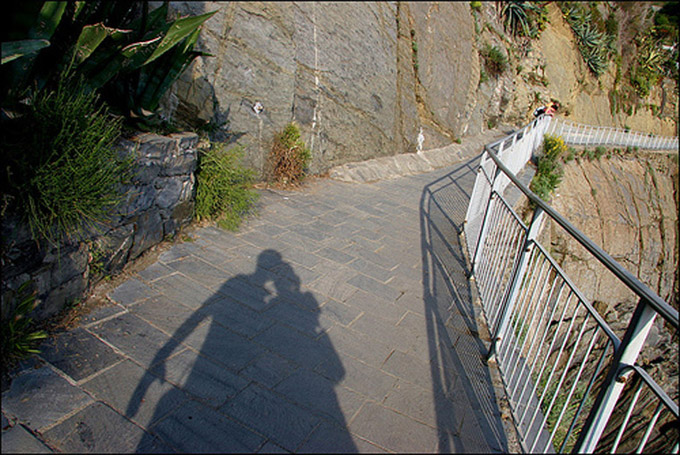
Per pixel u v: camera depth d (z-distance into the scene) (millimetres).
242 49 6156
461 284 4730
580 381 7918
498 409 2908
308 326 3389
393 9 11305
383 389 2846
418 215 6992
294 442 2285
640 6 35562
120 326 2914
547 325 2611
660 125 38094
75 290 2975
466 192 9328
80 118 2807
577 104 27234
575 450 2029
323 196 7066
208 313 3283
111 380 2441
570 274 12336
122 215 3404
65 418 2143
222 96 5918
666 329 14883
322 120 7992
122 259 3512
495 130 19641
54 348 2562
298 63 7316
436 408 2771
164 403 2365
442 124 13680
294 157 6984
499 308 3600
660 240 23719
